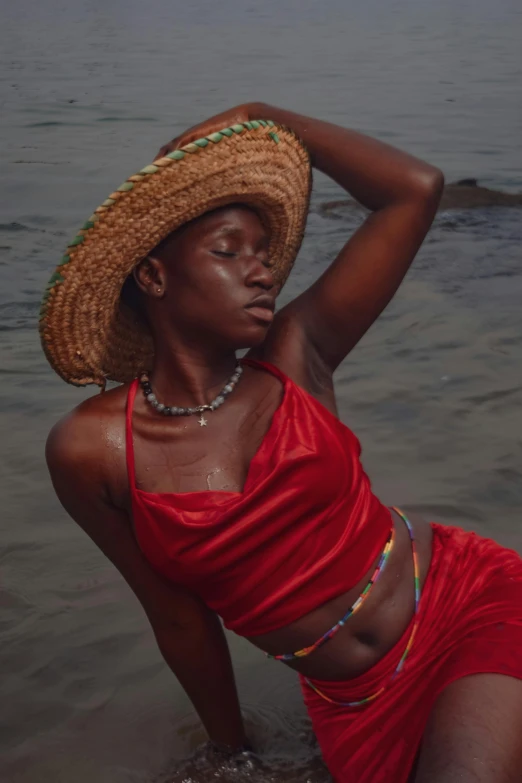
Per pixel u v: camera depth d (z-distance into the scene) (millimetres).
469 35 24984
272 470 2225
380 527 2430
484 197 8969
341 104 14242
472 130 12359
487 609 2361
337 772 2504
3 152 11219
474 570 2457
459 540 2549
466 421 4762
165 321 2342
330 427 2334
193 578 2320
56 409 4977
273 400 2381
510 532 3834
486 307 6371
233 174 2203
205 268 2252
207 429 2336
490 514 3959
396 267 2537
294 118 2578
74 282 2229
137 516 2289
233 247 2273
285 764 2803
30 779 2801
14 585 3629
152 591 2494
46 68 18375
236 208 2283
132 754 2885
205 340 2322
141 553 2441
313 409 2338
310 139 2555
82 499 2379
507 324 6047
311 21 29094
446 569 2467
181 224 2252
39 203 9031
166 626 2557
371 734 2408
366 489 2416
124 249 2217
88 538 3914
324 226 8328
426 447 4512
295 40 23703
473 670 2215
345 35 25000
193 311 2281
